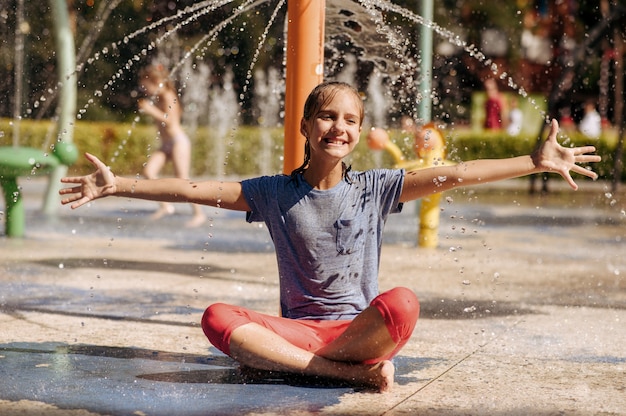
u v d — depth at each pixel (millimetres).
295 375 3402
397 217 11531
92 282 5730
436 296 5445
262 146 22047
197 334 4242
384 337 3146
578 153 3416
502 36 26391
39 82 19859
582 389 3316
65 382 3289
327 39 5590
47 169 7965
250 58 21781
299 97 3998
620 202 14523
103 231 8938
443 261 7109
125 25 22391
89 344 3969
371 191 3473
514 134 21266
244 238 8664
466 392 3240
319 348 3328
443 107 22812
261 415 2877
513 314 4895
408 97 8391
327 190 3432
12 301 5020
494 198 15039
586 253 7867
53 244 7668
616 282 6133
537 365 3721
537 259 7348
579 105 19906
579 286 5926
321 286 3416
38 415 2859
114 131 21219
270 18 5484
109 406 2967
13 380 3305
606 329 4527
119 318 4598
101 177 3350
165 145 10367
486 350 4004
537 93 25719
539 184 19250
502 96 24047
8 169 7770
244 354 3244
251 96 22359
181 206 12789
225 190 3457
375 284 3527
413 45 8750
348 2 5145
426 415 2916
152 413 2891
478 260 7215
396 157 7516
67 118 10211
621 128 15062
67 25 10180
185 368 3535
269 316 3365
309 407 2979
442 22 26297
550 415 2957
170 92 10398
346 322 3381
